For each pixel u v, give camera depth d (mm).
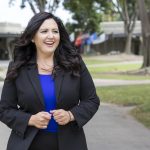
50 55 4180
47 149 4004
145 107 14477
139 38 72812
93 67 42531
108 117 13242
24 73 4109
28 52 4195
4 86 4160
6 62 53188
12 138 4070
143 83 25016
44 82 4078
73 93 4078
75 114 4016
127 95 18391
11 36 62531
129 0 60250
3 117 4098
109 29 73688
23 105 4070
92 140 9836
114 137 10203
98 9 60875
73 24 71438
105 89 20891
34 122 3949
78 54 4234
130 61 54250
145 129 11266
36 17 4172
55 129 4008
